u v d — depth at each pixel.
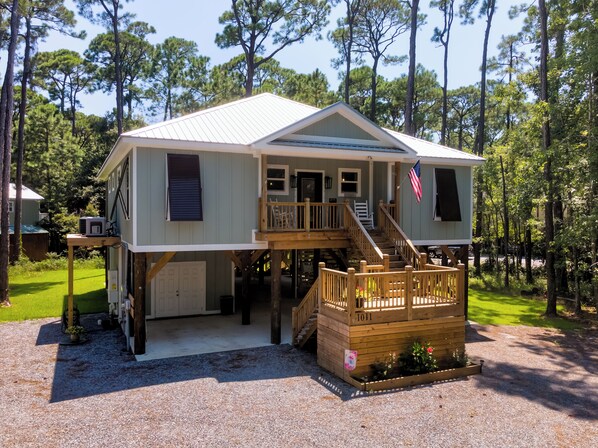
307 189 15.50
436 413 8.12
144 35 39.94
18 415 7.84
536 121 18.61
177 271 16.55
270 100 18.02
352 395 8.90
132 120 45.66
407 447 6.84
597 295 17.53
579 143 17.81
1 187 18.88
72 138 41.28
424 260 12.27
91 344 12.71
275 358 11.39
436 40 31.31
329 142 13.82
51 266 29.97
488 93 40.53
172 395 8.84
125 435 7.11
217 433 7.21
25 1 20.73
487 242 33.00
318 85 37.66
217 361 11.12
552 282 17.72
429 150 16.66
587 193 17.06
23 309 17.47
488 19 28.59
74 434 7.13
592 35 15.73
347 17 33.25
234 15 31.98
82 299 19.73
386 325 9.91
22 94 26.67
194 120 13.92
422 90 40.66
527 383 9.88
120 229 15.32
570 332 15.12
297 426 7.49
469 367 10.37
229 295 17.22
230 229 12.77
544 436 7.30
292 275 20.83
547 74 18.34
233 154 12.78
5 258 18.45
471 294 23.08
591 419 8.02
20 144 27.95
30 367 10.58
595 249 17.69
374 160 14.80
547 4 19.64
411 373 9.86
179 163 11.99
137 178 11.75
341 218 15.72
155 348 12.23
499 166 25.89
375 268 11.50
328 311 10.47
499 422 7.80
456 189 16.09
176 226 12.15
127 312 12.47
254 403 8.46
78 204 38.34
